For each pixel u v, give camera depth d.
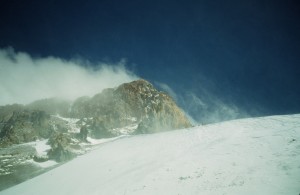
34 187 47.03
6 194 47.91
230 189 20.81
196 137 42.19
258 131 34.59
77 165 52.75
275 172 21.75
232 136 35.97
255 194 18.88
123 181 32.22
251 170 23.53
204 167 27.73
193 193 22.25
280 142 28.45
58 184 44.28
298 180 19.34
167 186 25.83
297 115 37.28
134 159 42.47
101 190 31.84
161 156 38.47
